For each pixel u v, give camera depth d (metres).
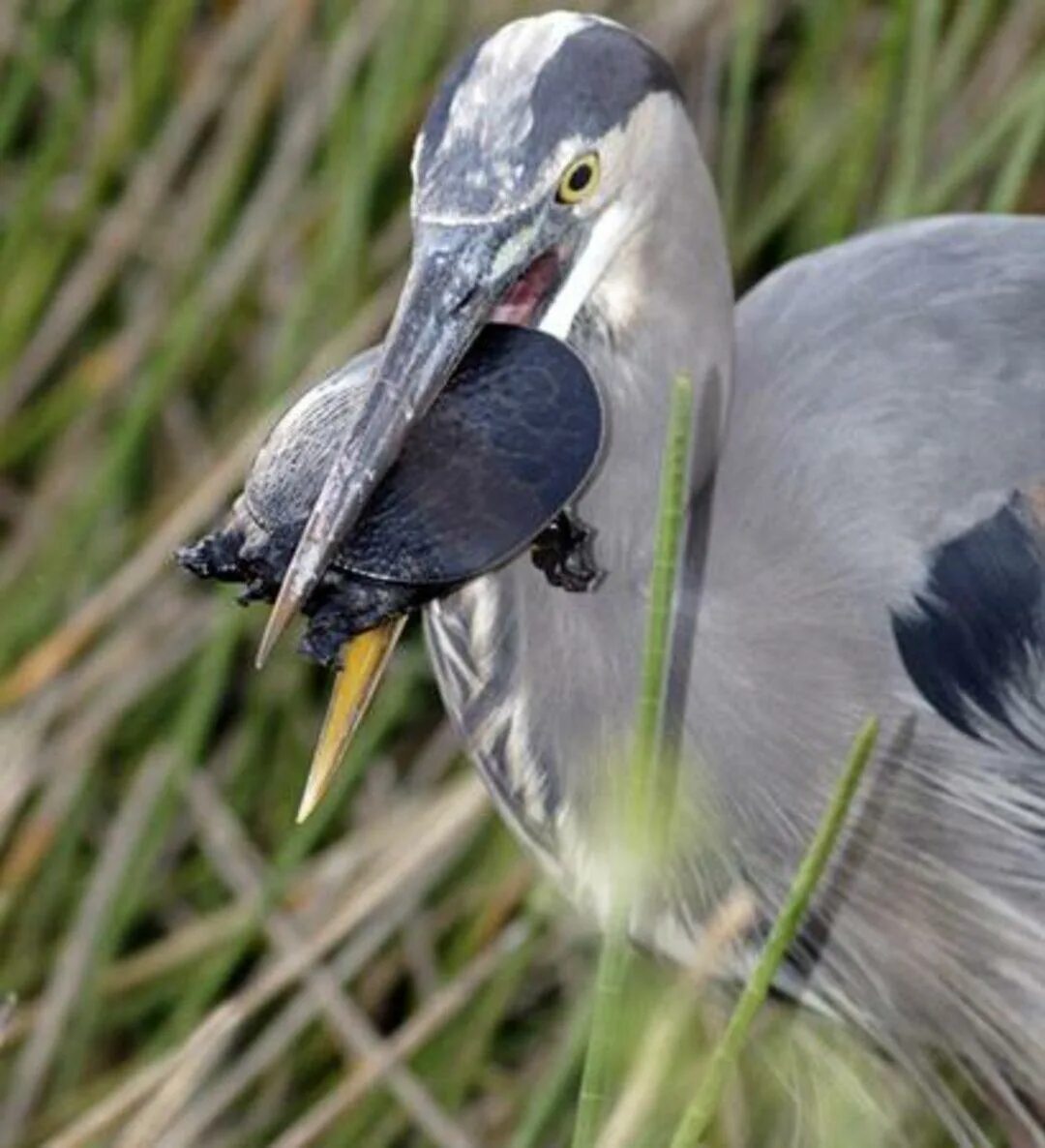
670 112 3.96
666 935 4.38
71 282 5.86
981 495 4.19
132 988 5.56
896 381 4.24
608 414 4.07
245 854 5.55
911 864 4.24
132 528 5.70
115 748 5.77
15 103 5.84
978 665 4.17
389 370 3.72
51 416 5.80
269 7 5.73
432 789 5.64
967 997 4.33
